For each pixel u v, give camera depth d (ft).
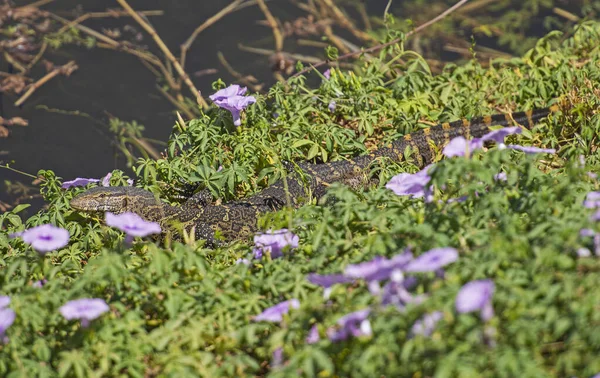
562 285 15.25
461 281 15.79
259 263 21.66
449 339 14.65
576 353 14.47
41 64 54.85
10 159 47.47
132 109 52.26
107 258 18.40
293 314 16.84
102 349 17.07
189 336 17.49
